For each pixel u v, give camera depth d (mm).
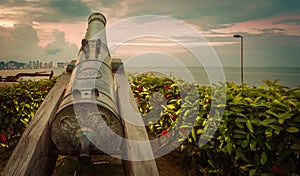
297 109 2127
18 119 4027
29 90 4230
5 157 3863
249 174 2236
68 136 2303
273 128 2062
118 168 3467
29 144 2203
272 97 2553
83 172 3369
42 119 2535
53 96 3104
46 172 2381
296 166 2051
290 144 2055
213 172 2752
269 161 2168
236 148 2393
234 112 2406
